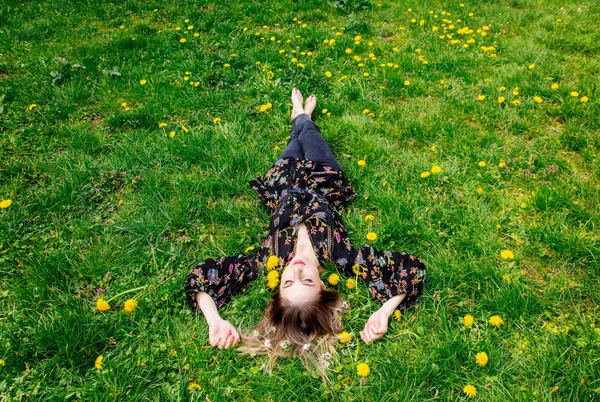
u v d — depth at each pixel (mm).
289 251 2562
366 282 2482
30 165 3389
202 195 3158
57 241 2816
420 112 3801
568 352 2057
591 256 2461
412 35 5148
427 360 2074
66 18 6016
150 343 2264
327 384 2082
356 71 4402
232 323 2402
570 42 4676
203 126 3764
